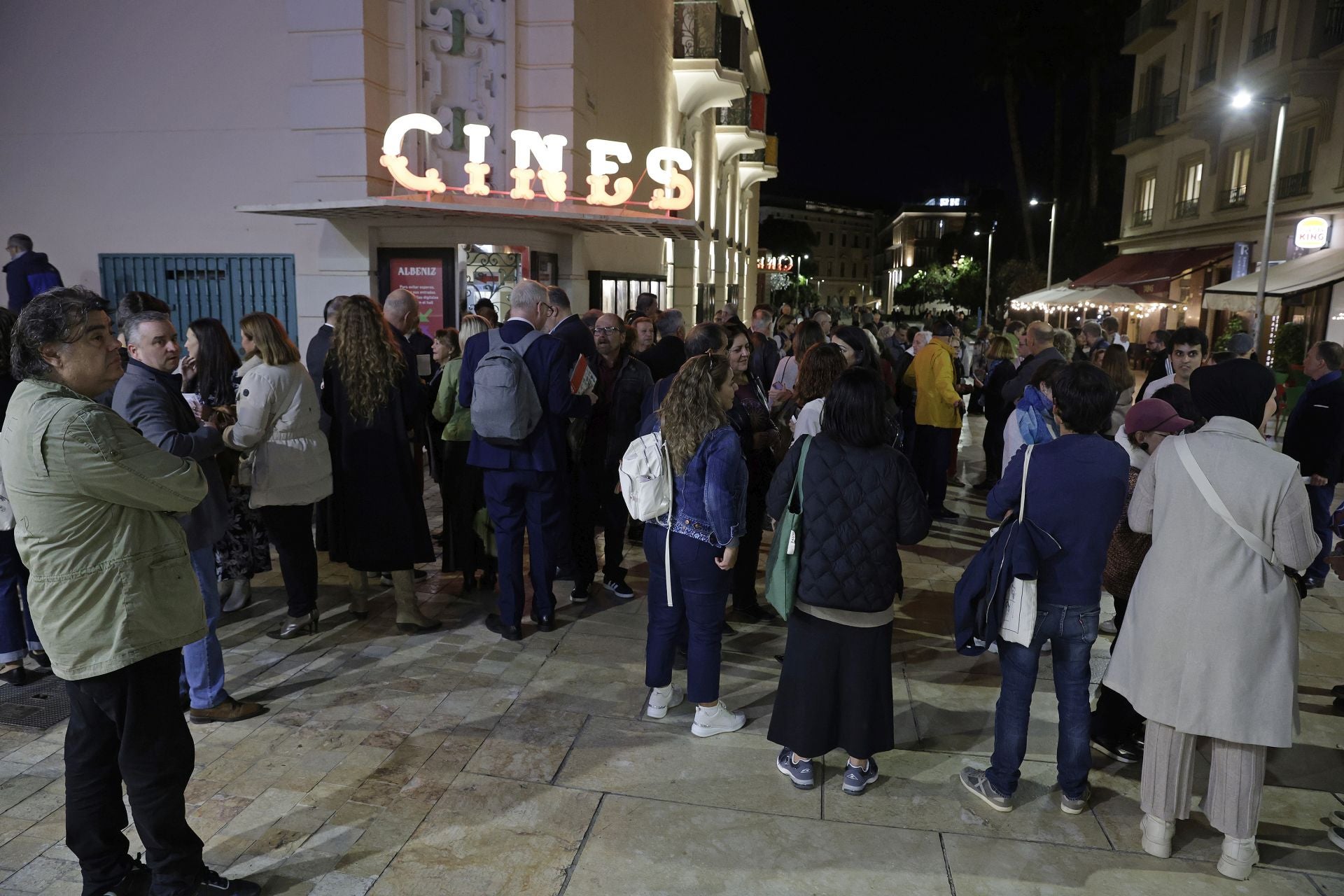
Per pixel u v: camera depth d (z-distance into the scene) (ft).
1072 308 107.96
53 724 13.00
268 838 10.37
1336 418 19.62
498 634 16.76
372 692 14.23
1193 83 72.69
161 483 8.42
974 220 224.12
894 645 16.83
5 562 13.82
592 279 42.96
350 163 33.40
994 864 10.24
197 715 13.03
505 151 35.81
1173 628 9.86
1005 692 11.14
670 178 35.09
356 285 34.42
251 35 33.50
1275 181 48.88
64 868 9.78
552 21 35.24
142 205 35.42
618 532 18.57
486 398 15.16
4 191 36.24
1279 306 56.70
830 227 436.76
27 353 8.19
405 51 33.94
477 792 11.43
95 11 34.42
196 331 15.43
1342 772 12.41
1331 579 21.31
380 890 9.53
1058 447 10.55
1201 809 11.58
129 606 8.33
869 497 10.69
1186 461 9.83
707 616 12.69
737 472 12.26
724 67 56.18
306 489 15.26
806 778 11.68
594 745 12.73
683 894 9.61
